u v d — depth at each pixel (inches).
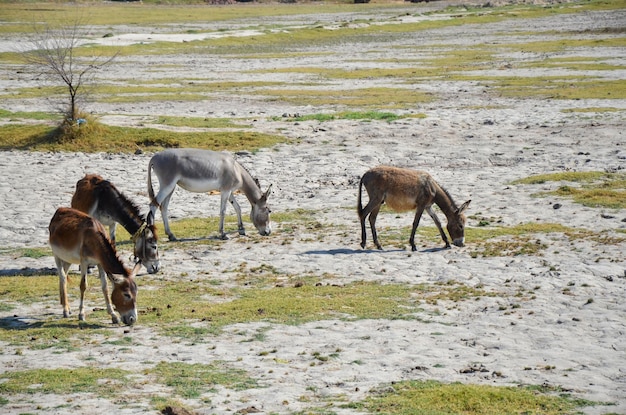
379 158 1128.8
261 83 1908.2
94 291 611.2
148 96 1685.5
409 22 3617.1
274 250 724.7
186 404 387.5
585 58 2299.5
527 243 724.7
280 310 551.8
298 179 1018.7
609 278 617.0
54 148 1158.3
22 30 3097.9
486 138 1243.2
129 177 1015.6
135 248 611.8
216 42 2893.7
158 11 4436.5
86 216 522.3
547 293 586.9
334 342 488.1
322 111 1503.4
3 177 1000.9
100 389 407.8
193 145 1181.1
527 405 387.5
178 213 874.8
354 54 2583.7
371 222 721.6
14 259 698.8
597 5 4148.6
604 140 1208.2
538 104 1541.6
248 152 1150.3
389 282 622.8
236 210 780.0
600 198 880.9
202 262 689.0
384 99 1643.7
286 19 4084.6
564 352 469.4
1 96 1637.6
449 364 449.7
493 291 595.2
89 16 3892.7
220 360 455.5
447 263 672.4
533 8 4185.5
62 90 1738.4
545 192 921.5
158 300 578.2
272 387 413.1
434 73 2071.9
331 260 687.1
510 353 468.1
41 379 420.2
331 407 384.5
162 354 466.0
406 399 393.7
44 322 525.7
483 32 3257.9
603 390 409.7
